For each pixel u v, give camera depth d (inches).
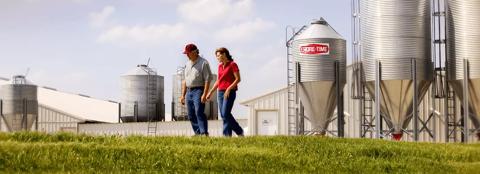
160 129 1988.2
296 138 665.6
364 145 660.7
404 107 1232.8
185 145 546.9
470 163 647.1
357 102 1499.8
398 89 1217.4
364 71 1254.9
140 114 2175.2
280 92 1571.1
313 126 1288.1
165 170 459.2
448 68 1261.1
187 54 682.8
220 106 684.7
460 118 1369.3
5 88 2185.0
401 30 1217.4
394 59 1214.9
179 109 2149.4
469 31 1219.2
